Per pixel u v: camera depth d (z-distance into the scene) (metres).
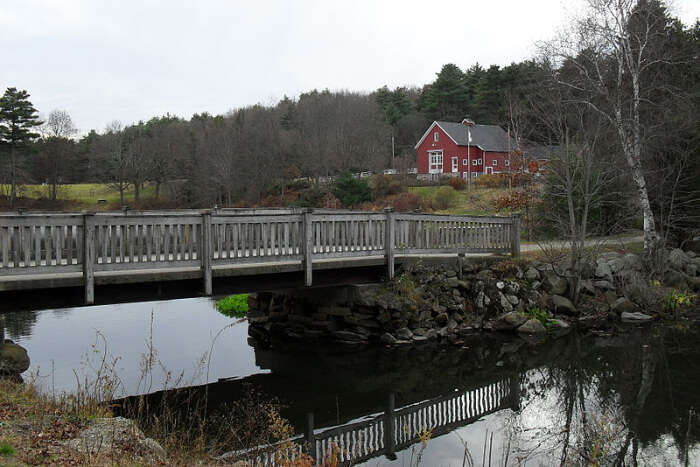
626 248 21.56
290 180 55.88
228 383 10.76
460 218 15.46
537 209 25.12
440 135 56.31
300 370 11.73
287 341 14.11
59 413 6.54
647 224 19.56
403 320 13.80
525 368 11.97
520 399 10.19
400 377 11.36
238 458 6.71
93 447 5.35
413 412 9.56
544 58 22.92
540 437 8.52
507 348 13.44
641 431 8.65
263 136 58.12
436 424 9.08
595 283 17.50
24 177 55.22
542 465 7.52
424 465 7.50
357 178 43.28
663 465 7.50
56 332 14.81
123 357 12.20
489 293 15.43
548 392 10.54
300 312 14.58
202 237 10.34
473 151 54.81
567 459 7.61
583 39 21.06
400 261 14.09
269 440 7.79
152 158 60.62
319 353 12.98
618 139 20.48
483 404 9.97
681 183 21.44
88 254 9.11
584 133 18.62
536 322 14.89
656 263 19.02
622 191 21.52
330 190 45.75
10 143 51.69
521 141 28.08
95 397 7.27
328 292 14.02
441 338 14.08
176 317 17.50
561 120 21.44
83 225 9.12
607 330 15.21
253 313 15.58
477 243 16.02
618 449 8.02
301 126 66.19
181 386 10.41
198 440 6.96
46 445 5.36
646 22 20.64
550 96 21.69
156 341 13.89
